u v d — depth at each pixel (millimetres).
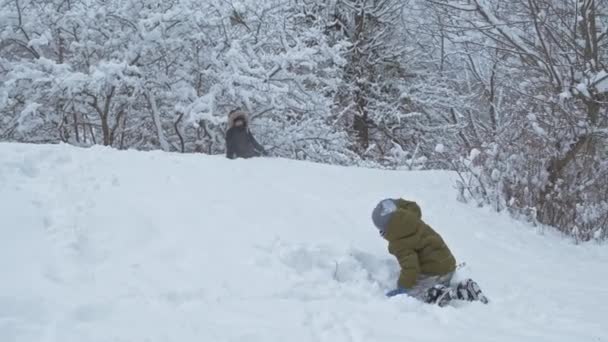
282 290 3898
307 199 6074
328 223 5430
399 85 19703
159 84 11891
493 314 4062
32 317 3068
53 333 2930
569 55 11125
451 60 22094
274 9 12258
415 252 4508
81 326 3053
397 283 4469
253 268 4121
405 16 21000
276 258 4344
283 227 4969
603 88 9695
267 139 12758
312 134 13094
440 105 19641
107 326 3084
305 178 6969
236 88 11516
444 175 9047
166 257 4062
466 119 20516
